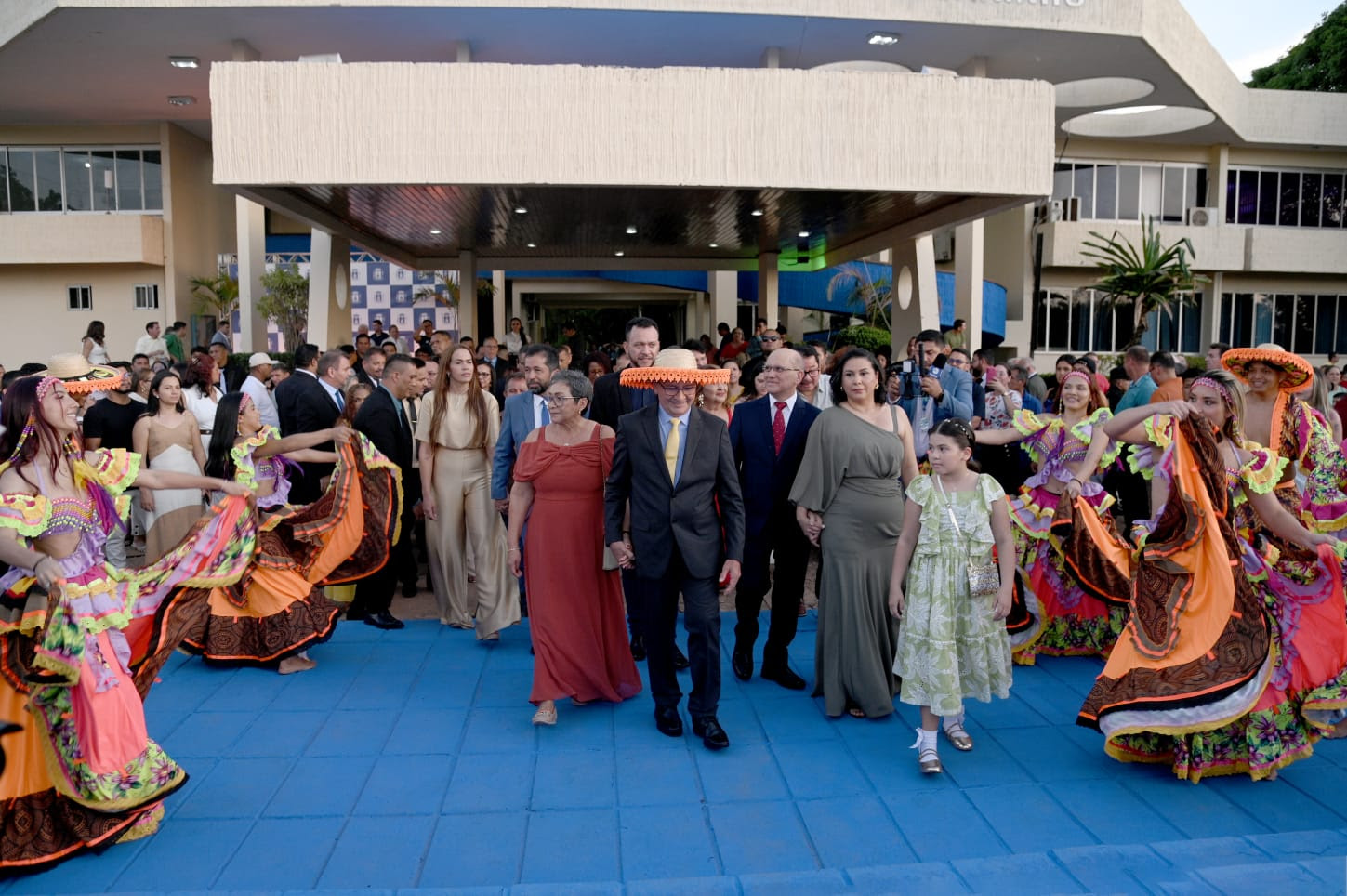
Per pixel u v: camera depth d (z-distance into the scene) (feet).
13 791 10.82
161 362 31.30
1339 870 9.65
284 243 79.71
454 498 19.44
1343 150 79.56
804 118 34.55
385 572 20.03
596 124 33.91
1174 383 25.49
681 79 34.12
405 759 13.71
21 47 50.29
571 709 15.72
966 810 12.21
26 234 68.95
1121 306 78.54
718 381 13.89
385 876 10.68
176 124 71.36
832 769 13.47
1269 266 77.61
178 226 72.49
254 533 13.30
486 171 33.65
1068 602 18.01
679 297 102.68
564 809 12.25
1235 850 10.52
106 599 11.30
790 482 16.43
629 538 15.23
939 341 23.95
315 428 22.66
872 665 15.07
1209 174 79.51
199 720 15.11
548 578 15.08
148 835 11.53
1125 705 12.79
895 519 15.23
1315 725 12.57
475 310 64.18
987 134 35.32
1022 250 76.79
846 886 9.78
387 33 47.96
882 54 51.88
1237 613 12.60
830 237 57.16
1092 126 73.51
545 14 45.03
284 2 43.19
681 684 16.90
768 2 44.93
